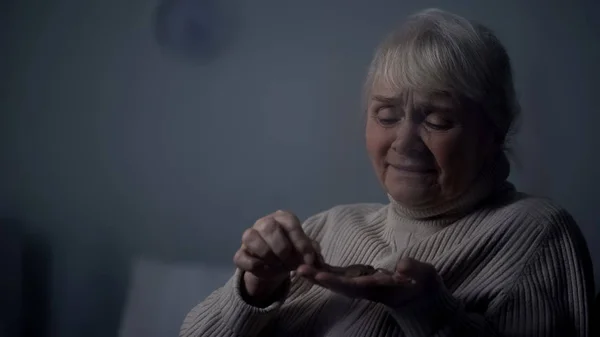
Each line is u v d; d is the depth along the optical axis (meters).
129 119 1.43
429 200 0.71
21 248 1.50
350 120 1.28
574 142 1.14
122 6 1.42
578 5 1.12
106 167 1.46
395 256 0.72
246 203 1.36
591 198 1.14
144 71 1.42
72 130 1.47
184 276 1.40
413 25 0.71
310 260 0.62
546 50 1.14
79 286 1.49
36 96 1.49
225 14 1.35
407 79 0.66
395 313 0.60
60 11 1.46
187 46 1.38
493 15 1.17
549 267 0.67
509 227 0.69
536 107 1.15
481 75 0.67
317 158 1.31
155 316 1.39
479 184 0.72
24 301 1.50
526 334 0.63
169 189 1.42
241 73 1.35
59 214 1.49
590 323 0.69
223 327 0.72
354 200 1.29
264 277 0.67
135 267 1.45
